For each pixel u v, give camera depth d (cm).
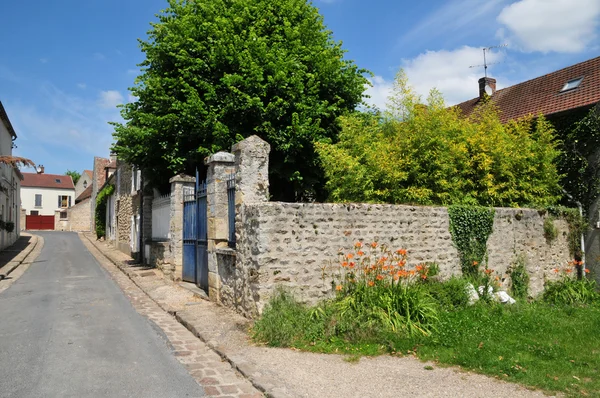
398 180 1055
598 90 1277
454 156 1103
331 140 1330
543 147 1206
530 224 1085
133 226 2017
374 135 1259
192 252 1113
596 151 1208
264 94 1218
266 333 611
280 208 714
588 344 623
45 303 935
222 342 612
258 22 1309
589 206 1220
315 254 740
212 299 896
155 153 1323
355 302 670
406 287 718
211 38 1266
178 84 1255
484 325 693
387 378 479
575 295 1006
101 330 700
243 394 445
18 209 3397
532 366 518
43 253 2339
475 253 961
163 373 505
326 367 512
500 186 1138
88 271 1571
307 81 1330
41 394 438
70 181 6322
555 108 1356
